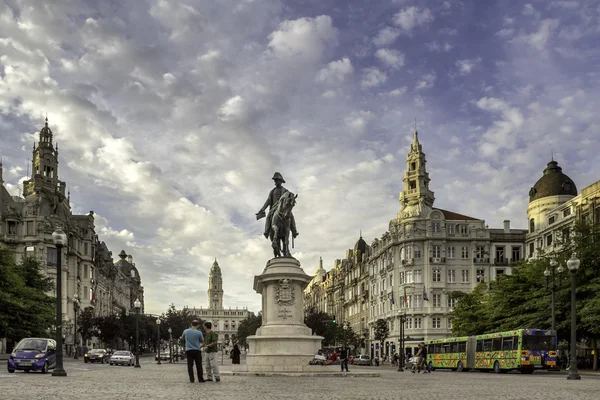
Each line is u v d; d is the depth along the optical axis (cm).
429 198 11050
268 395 1700
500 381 2972
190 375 2248
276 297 3312
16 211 10238
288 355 3131
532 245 9406
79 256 11731
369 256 12675
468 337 5350
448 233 10406
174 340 15000
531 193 9700
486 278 10225
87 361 7394
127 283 19338
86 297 12062
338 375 3033
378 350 11694
